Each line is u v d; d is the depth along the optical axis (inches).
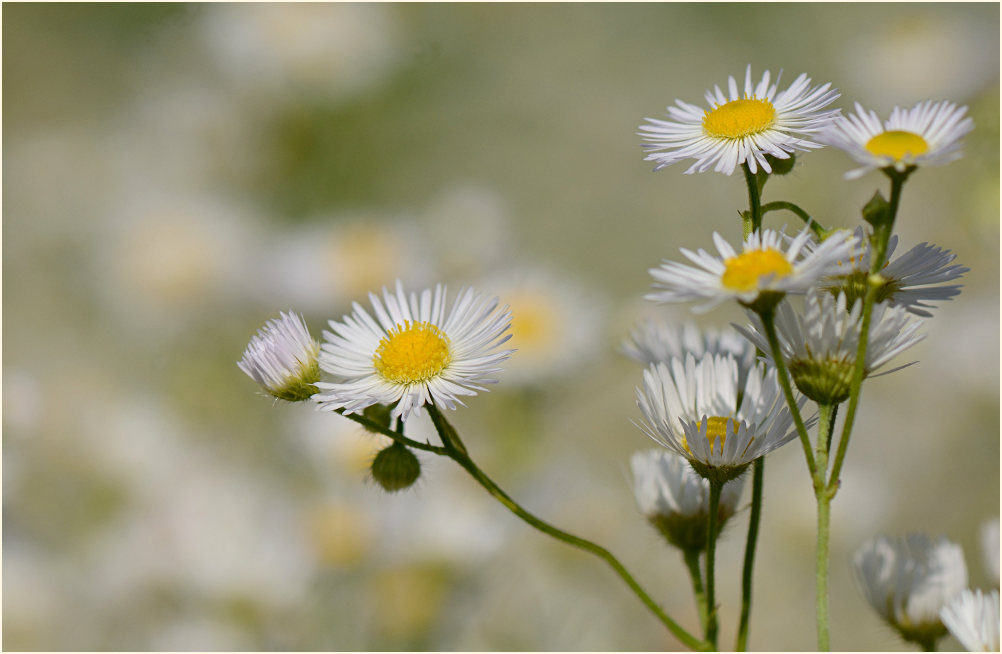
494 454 22.1
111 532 20.8
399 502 19.8
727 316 26.1
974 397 28.2
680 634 14.1
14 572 19.8
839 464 13.6
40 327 29.8
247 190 31.2
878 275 13.5
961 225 27.5
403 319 14.7
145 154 32.0
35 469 22.0
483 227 26.5
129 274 27.2
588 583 21.5
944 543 14.8
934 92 31.4
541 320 23.0
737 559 23.6
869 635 24.2
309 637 19.0
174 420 24.0
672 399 14.2
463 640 19.7
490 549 19.7
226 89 31.6
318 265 25.6
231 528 19.5
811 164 27.2
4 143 35.3
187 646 18.3
